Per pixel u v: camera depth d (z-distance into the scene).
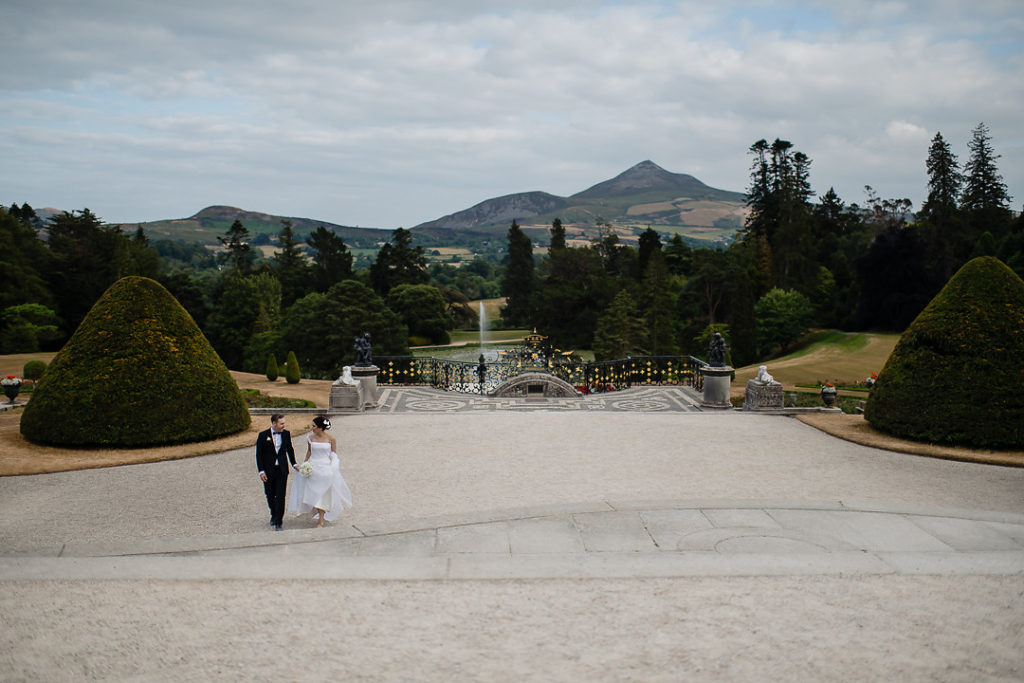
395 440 20.23
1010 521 12.16
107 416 18.86
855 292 92.94
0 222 74.44
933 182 105.75
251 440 20.02
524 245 123.00
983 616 8.48
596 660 7.56
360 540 11.31
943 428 19.03
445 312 102.69
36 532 12.29
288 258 117.19
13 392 27.91
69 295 81.31
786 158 125.25
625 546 10.95
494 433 21.23
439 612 8.68
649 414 24.97
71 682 7.23
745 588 9.27
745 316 79.38
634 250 121.31
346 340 70.25
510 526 11.90
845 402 28.50
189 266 188.38
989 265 20.23
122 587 9.42
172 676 7.33
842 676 7.23
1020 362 18.81
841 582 9.42
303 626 8.36
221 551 10.99
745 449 18.95
